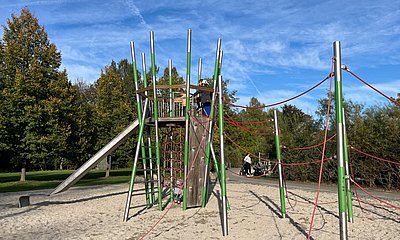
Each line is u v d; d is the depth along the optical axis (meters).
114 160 35.16
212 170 25.64
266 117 45.09
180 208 11.40
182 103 11.44
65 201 13.87
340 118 5.79
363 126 20.08
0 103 20.73
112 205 12.59
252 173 29.61
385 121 19.28
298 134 25.00
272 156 30.58
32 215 10.92
